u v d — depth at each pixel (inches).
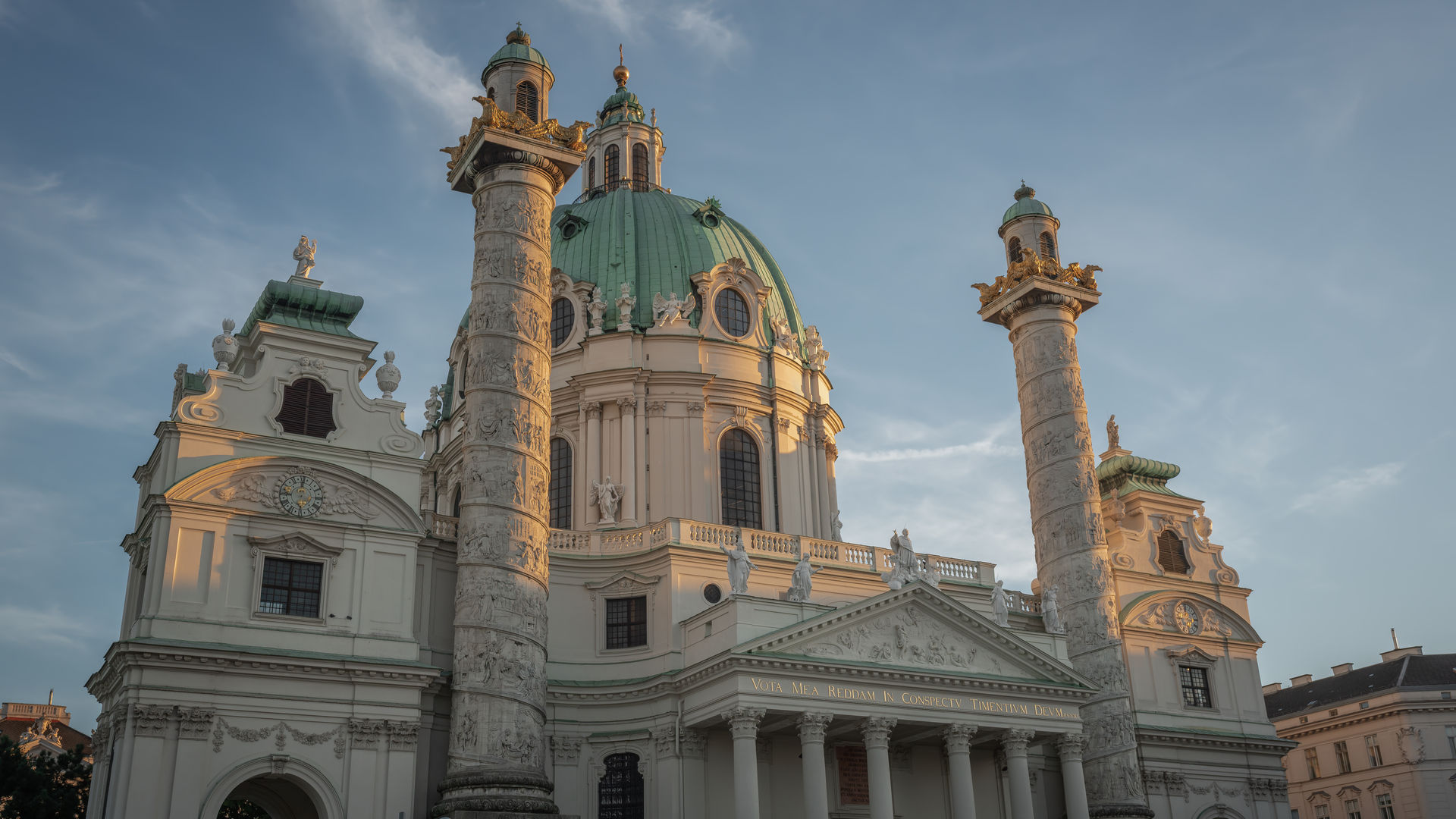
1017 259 2559.1
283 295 1934.1
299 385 1886.1
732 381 2518.5
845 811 2047.2
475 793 1643.7
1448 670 3287.4
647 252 2674.7
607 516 2342.5
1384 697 3189.0
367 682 1754.4
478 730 1684.3
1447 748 3093.0
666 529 2107.5
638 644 2065.7
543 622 1801.2
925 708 1945.1
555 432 2518.5
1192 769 2449.6
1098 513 2352.4
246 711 1676.9
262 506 1779.0
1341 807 3270.2
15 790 1920.5
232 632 1699.1
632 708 1999.3
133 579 1824.6
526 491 1825.8
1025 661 2069.4
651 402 2474.2
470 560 1770.4
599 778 1969.7
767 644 1843.0
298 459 1818.4
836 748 2082.9
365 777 1717.5
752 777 1777.8
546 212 1979.6
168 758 1606.8
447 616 1907.0
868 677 1904.5
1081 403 2425.0
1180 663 2534.5
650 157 3075.8
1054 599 2237.9
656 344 2522.1
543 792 1692.9
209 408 1802.4
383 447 1907.0
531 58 2044.8
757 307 2645.2
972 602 2308.1
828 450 2716.5
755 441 2536.9
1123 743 2185.0
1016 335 2506.2
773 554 2172.7
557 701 1993.1
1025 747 2023.9
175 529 1705.2
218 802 1619.1
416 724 1775.3
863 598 2187.5
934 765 2156.7
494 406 1840.6
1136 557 2628.0
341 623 1781.5
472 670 1716.3
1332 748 3329.2
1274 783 2524.6
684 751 1915.6
